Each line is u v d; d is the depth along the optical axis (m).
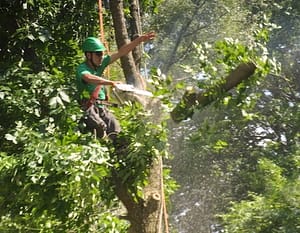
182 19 27.09
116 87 8.44
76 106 8.62
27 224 9.24
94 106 8.71
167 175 10.32
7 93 8.91
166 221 9.20
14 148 8.89
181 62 26.89
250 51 8.87
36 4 10.84
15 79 9.18
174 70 26.67
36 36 10.20
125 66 9.70
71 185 8.24
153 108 9.18
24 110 8.83
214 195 24.34
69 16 11.30
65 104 8.79
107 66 9.30
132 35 10.24
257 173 20.97
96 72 8.78
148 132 8.84
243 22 26.55
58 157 8.06
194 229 24.17
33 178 8.02
